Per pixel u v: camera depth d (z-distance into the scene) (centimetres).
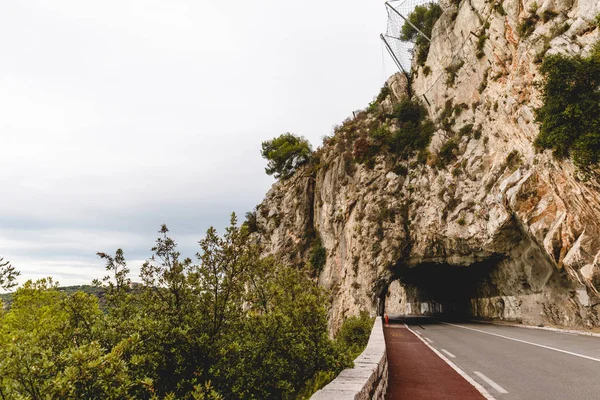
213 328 534
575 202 1923
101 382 323
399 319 4225
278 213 5697
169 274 541
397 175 3931
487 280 3334
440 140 3550
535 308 2530
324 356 586
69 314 496
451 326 2692
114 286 569
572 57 1775
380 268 3750
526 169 2353
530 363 986
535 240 2341
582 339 1475
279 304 671
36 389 306
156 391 431
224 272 569
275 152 6475
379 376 614
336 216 4528
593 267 1773
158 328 468
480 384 764
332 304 4250
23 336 386
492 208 2750
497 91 2814
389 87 4728
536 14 2286
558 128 1855
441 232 3316
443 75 3709
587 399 627
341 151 4906
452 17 3681
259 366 550
